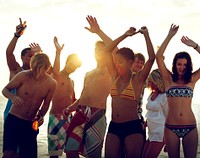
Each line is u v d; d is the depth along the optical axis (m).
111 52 5.07
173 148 5.20
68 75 7.04
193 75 5.29
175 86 5.23
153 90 5.96
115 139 4.84
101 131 5.79
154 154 5.83
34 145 5.41
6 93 5.24
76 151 5.84
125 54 4.80
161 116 5.80
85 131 5.82
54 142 6.82
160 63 5.30
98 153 5.80
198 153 7.70
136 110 4.85
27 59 6.17
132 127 4.78
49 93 5.45
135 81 4.83
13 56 5.97
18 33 5.86
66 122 6.81
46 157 7.51
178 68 5.19
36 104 5.36
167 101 5.43
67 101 6.91
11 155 5.24
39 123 5.51
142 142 4.79
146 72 4.80
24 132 5.33
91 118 5.78
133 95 4.80
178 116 5.17
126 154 4.80
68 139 5.86
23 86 5.32
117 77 5.01
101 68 5.94
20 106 5.30
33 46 6.21
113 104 4.91
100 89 5.84
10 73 6.07
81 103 5.90
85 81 6.05
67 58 7.01
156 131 5.80
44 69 5.30
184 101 5.19
